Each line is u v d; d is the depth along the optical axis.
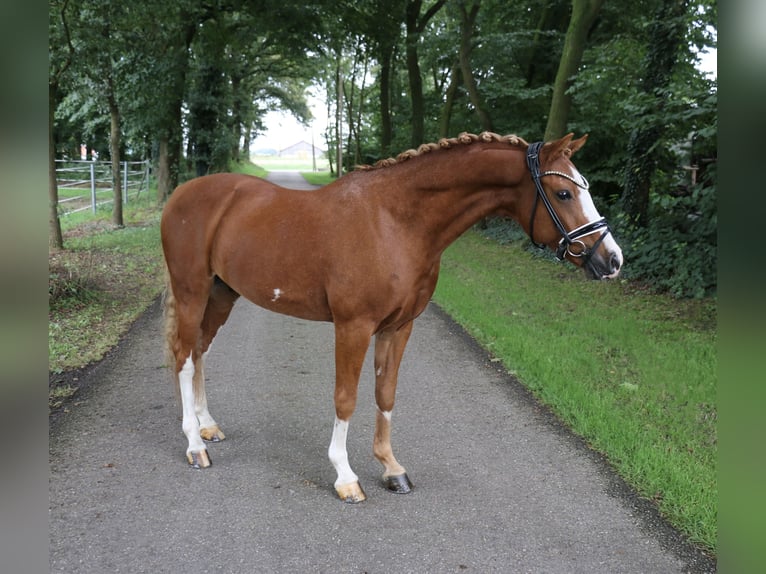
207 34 14.83
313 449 3.63
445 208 2.84
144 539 2.68
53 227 9.46
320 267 2.93
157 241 11.08
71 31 9.55
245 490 3.13
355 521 2.87
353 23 15.27
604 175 12.32
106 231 12.19
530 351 5.30
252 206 3.21
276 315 7.08
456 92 16.92
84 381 4.59
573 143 2.75
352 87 32.12
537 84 15.31
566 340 5.63
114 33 11.29
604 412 3.97
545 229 2.71
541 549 2.65
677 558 2.58
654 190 9.81
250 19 14.84
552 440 3.73
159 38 13.31
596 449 3.60
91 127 23.16
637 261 8.27
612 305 7.13
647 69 8.90
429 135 19.48
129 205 17.28
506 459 3.49
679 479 3.09
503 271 9.43
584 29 10.61
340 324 2.92
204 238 3.34
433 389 4.60
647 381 4.57
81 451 3.50
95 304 6.76
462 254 11.13
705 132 6.51
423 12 22.45
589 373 4.77
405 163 2.90
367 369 5.11
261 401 4.36
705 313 6.54
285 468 3.38
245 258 3.16
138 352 5.29
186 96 18.98
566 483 3.21
